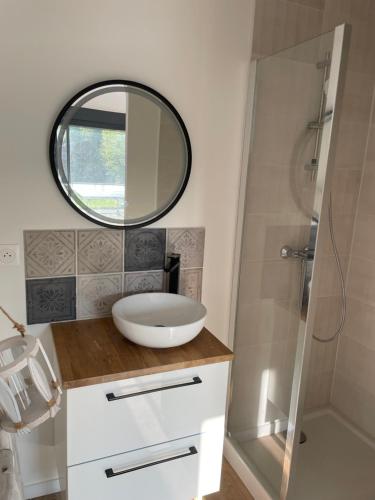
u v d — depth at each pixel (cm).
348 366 242
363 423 234
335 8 194
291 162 166
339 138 212
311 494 191
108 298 179
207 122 181
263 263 187
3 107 148
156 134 172
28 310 166
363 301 229
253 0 176
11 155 153
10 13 142
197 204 188
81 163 162
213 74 177
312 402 253
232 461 207
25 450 180
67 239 166
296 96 160
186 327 146
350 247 234
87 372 136
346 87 207
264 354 189
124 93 164
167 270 182
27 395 129
